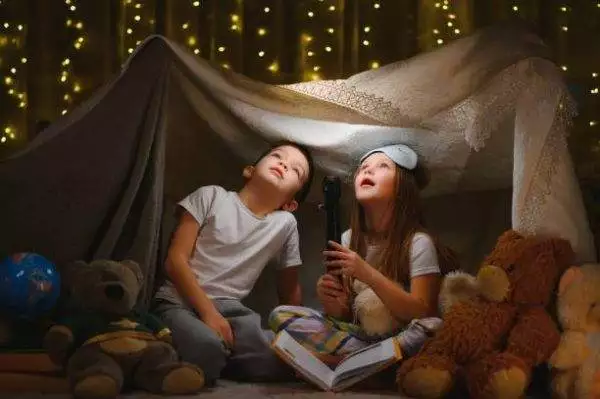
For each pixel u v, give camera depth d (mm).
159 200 2441
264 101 2418
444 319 2104
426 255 2377
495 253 2141
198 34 3342
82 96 3275
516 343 2016
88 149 2436
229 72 2441
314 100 2424
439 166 2725
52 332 2080
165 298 2441
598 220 2674
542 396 2146
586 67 3336
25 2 3301
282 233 2619
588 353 2004
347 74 3381
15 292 2211
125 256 2418
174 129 2660
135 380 2086
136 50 2383
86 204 2439
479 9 3373
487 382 1956
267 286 2898
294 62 3381
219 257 2521
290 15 3393
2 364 2117
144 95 2404
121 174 2441
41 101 3299
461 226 2953
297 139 2652
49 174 2439
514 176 2307
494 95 2332
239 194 2643
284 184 2590
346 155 2717
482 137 2334
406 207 2482
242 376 2334
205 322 2318
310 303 2934
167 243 2762
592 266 2084
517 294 2068
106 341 2068
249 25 3363
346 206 2941
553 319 2119
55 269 2307
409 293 2340
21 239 2455
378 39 3385
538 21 3354
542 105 2291
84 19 3285
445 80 2361
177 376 2027
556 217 2240
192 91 2523
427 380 1990
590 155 3270
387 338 2252
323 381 2156
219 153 2777
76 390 1914
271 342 2295
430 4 3379
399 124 2400
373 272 2270
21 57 3305
